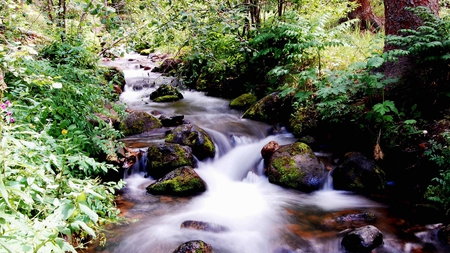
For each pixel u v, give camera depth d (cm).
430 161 395
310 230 352
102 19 378
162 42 546
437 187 365
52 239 134
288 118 635
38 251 129
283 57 676
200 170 491
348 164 440
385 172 442
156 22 442
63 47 441
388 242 320
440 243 316
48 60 409
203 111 732
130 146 506
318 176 445
